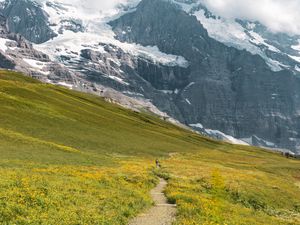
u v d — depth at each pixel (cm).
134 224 2508
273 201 5575
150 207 3222
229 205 4097
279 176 9912
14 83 15225
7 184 2705
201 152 14325
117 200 3025
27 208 2242
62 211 2338
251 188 5962
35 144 7438
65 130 10581
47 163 5338
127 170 5997
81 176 4066
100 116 15125
